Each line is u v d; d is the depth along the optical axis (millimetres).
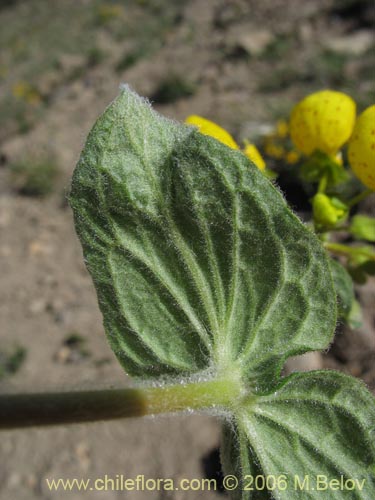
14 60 940
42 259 435
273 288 67
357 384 67
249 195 64
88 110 666
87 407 49
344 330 233
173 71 667
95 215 65
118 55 802
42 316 378
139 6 991
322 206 97
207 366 68
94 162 63
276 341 68
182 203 65
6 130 660
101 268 66
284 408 68
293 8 728
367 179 84
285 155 385
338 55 565
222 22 767
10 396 46
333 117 98
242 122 483
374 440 67
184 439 272
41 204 499
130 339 68
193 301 68
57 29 1023
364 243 221
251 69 606
